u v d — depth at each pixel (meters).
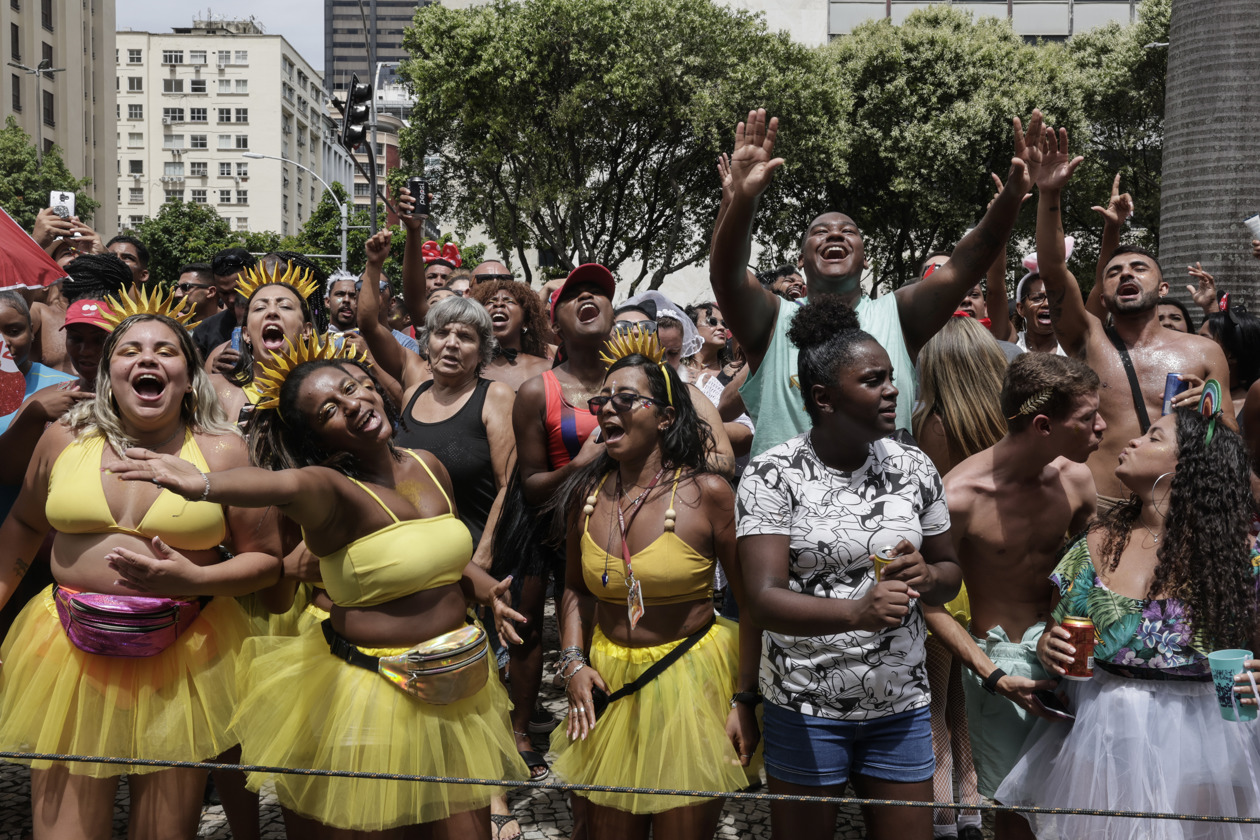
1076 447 3.18
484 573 3.37
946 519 2.98
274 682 3.10
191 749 3.06
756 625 2.98
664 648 3.21
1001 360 3.96
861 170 25.02
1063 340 4.79
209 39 105.00
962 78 24.09
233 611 3.32
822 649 2.92
